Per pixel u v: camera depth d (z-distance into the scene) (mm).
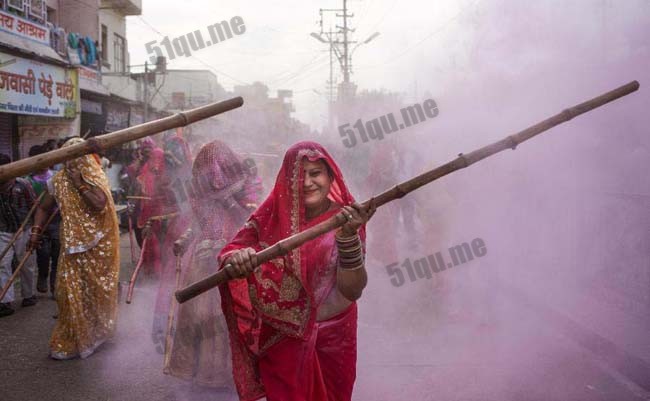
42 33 13703
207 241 4141
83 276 4941
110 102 20328
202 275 4141
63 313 4887
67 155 2020
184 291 2338
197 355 4164
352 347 2795
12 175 1955
